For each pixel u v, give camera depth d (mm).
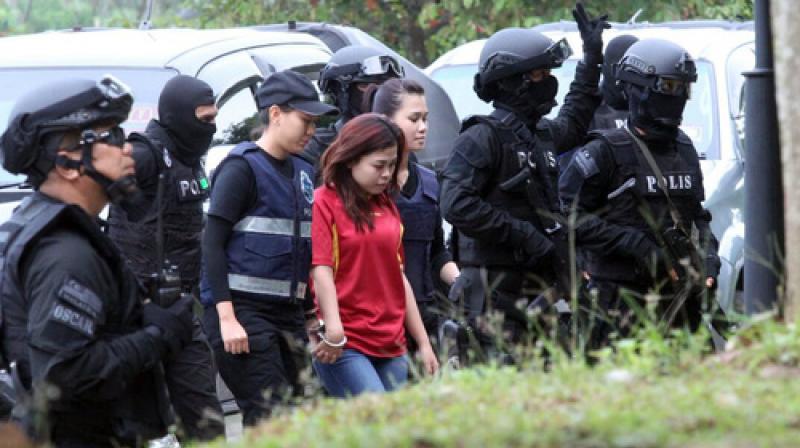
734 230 32781
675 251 23672
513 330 23391
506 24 55344
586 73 26391
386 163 22094
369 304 22438
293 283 23062
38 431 16484
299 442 15070
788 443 13539
